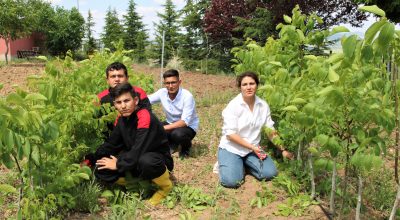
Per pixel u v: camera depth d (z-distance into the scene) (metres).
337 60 2.35
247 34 16.42
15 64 17.16
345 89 2.55
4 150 2.44
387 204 3.75
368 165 2.51
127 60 6.14
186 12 20.14
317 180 4.26
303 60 4.04
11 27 17.06
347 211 3.58
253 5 16.53
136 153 3.66
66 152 3.52
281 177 4.21
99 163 3.78
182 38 20.33
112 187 4.00
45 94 3.27
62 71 3.91
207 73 16.94
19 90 2.91
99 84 5.32
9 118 2.34
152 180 3.76
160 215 3.61
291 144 4.32
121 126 3.81
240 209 3.71
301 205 3.72
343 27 2.83
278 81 3.87
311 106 2.69
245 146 4.32
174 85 5.20
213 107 8.62
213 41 19.42
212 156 5.35
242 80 4.31
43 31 28.44
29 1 25.16
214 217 3.49
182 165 4.94
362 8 1.99
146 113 3.76
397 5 12.75
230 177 4.21
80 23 29.88
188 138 5.21
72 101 3.66
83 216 3.51
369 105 2.54
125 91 3.62
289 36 3.86
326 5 15.47
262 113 4.48
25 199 2.81
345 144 2.94
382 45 1.92
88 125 3.99
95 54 6.27
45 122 3.13
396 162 2.68
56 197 3.31
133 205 3.61
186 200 3.83
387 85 2.53
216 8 17.36
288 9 15.23
